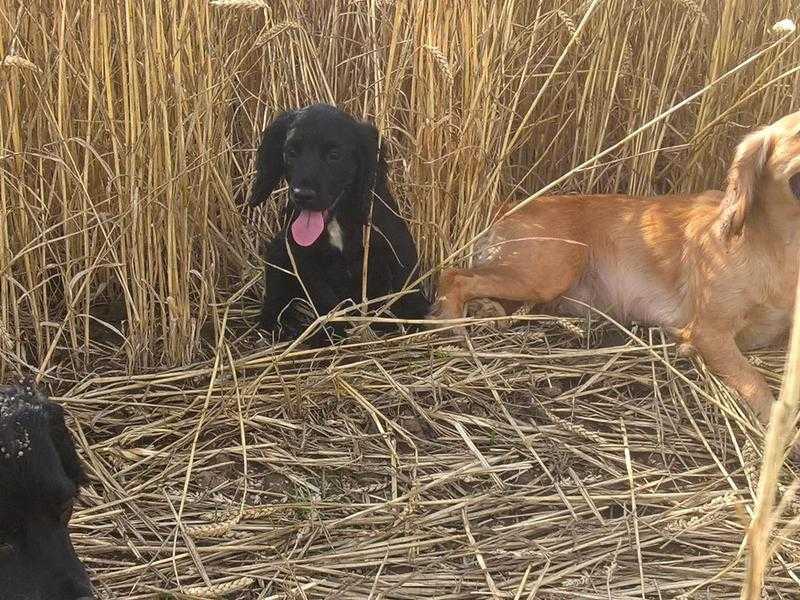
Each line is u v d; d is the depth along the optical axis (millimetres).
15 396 1051
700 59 1930
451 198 1730
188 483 1301
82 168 1580
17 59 1274
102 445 1362
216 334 1578
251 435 1408
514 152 1994
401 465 1339
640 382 1534
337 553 1195
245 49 1826
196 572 1179
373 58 1781
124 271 1501
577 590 1148
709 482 1337
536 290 1739
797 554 1164
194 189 1578
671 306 1692
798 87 1851
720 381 1532
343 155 1638
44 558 990
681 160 1976
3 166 1504
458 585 1152
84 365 1537
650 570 1183
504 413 1448
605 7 1781
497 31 1589
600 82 1849
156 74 1433
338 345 1538
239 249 1803
